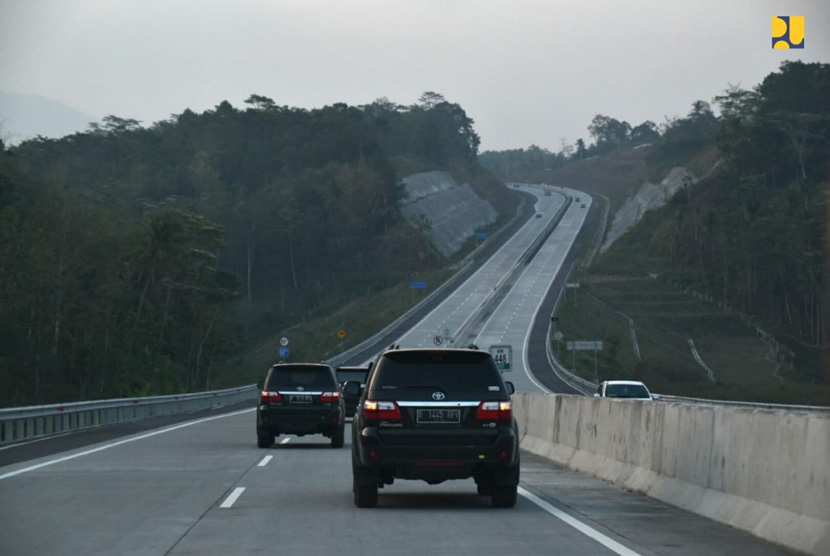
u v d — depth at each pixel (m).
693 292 168.25
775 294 156.88
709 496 15.05
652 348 133.75
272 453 27.36
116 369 91.44
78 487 18.69
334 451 28.36
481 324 137.88
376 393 15.90
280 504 16.34
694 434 16.09
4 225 82.88
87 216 93.12
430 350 16.14
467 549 11.98
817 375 122.94
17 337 79.81
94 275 92.38
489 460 15.73
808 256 147.88
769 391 78.00
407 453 15.68
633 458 19.11
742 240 163.50
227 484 19.36
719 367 128.25
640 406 19.06
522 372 101.75
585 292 165.50
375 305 168.75
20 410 32.91
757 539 12.73
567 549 11.98
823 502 11.65
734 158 199.25
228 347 126.50
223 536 13.01
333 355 120.00
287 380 29.52
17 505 16.11
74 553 11.79
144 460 24.73
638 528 13.71
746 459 13.98
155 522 14.25
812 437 12.06
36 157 195.75
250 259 197.00
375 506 16.02
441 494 18.34
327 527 13.81
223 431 37.81
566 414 25.09
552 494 17.86
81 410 40.25
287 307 189.62
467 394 15.88
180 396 59.50
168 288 115.44
